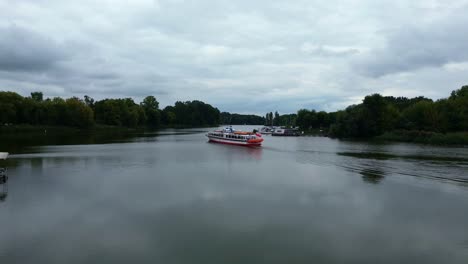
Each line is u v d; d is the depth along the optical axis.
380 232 25.70
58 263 20.64
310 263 20.81
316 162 60.50
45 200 33.22
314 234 25.17
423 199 34.62
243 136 99.44
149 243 23.42
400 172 49.50
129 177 44.78
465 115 122.88
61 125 156.00
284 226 26.70
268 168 53.44
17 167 52.25
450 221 28.17
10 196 34.59
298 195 36.00
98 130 172.38
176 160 62.59
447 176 46.19
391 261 21.19
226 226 26.59
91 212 29.69
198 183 41.38
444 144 101.12
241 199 34.16
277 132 175.12
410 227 26.77
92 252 22.06
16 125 139.50
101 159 62.47
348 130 141.62
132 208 30.88
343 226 26.84
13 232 25.19
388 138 126.12
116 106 191.25
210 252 22.12
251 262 20.86
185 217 28.52
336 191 37.88
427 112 130.12
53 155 67.50
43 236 24.47
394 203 33.22
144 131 186.62
